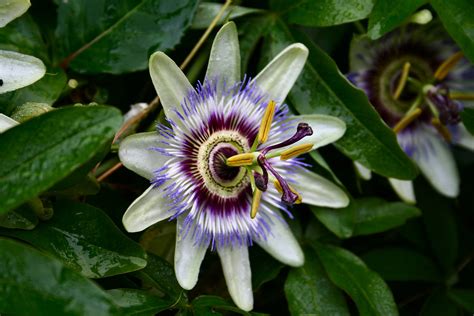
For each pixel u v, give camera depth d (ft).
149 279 1.16
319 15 1.26
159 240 1.22
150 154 1.14
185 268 1.15
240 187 1.22
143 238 1.21
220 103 1.20
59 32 1.22
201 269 1.27
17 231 1.10
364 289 1.24
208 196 1.19
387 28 1.21
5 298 1.02
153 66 1.13
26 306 1.02
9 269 1.03
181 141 1.17
